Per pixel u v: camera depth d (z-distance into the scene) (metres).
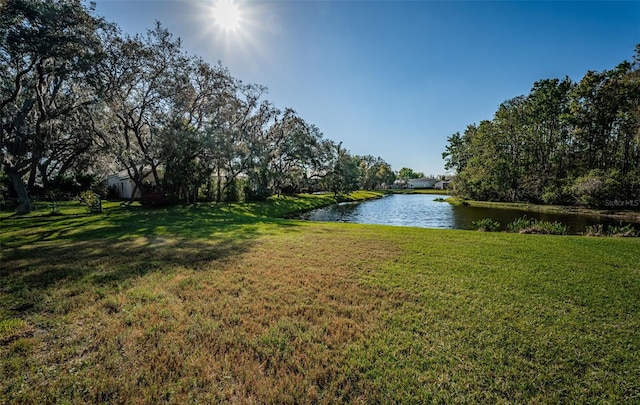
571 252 6.90
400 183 93.31
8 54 11.55
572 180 25.45
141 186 18.81
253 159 24.69
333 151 39.00
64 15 11.77
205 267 5.39
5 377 2.38
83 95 15.30
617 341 3.05
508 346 2.94
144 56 15.79
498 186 30.98
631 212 21.02
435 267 5.58
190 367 2.56
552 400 2.25
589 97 25.62
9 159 13.68
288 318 3.46
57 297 3.92
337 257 6.27
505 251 6.96
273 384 2.38
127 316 3.43
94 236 8.30
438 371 2.56
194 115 20.20
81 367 2.54
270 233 9.34
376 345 2.93
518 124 32.38
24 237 8.10
